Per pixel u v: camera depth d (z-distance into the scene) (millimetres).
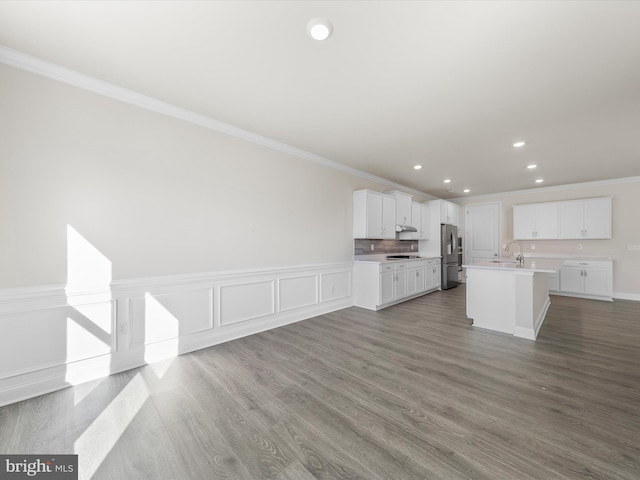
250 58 1961
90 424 1688
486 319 3500
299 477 1310
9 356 1911
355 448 1493
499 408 1840
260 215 3414
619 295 5242
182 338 2752
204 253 2916
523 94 2381
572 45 1782
